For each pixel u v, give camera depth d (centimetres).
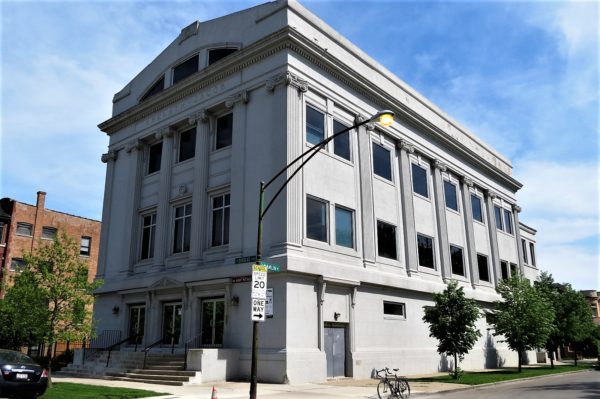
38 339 1816
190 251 2523
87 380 2167
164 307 2603
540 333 2909
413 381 2172
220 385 1883
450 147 3488
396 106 2944
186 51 2947
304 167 2278
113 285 2886
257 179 2309
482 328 3466
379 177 2767
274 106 2331
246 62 2503
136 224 2984
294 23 2439
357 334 2355
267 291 1476
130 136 3180
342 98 2598
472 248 3531
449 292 2331
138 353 2380
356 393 1675
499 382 2191
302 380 2000
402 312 2706
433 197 3253
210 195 2570
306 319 2114
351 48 2744
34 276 1833
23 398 1462
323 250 2283
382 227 2719
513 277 3114
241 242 2284
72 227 4694
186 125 2834
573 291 3809
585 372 3181
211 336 2306
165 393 1616
